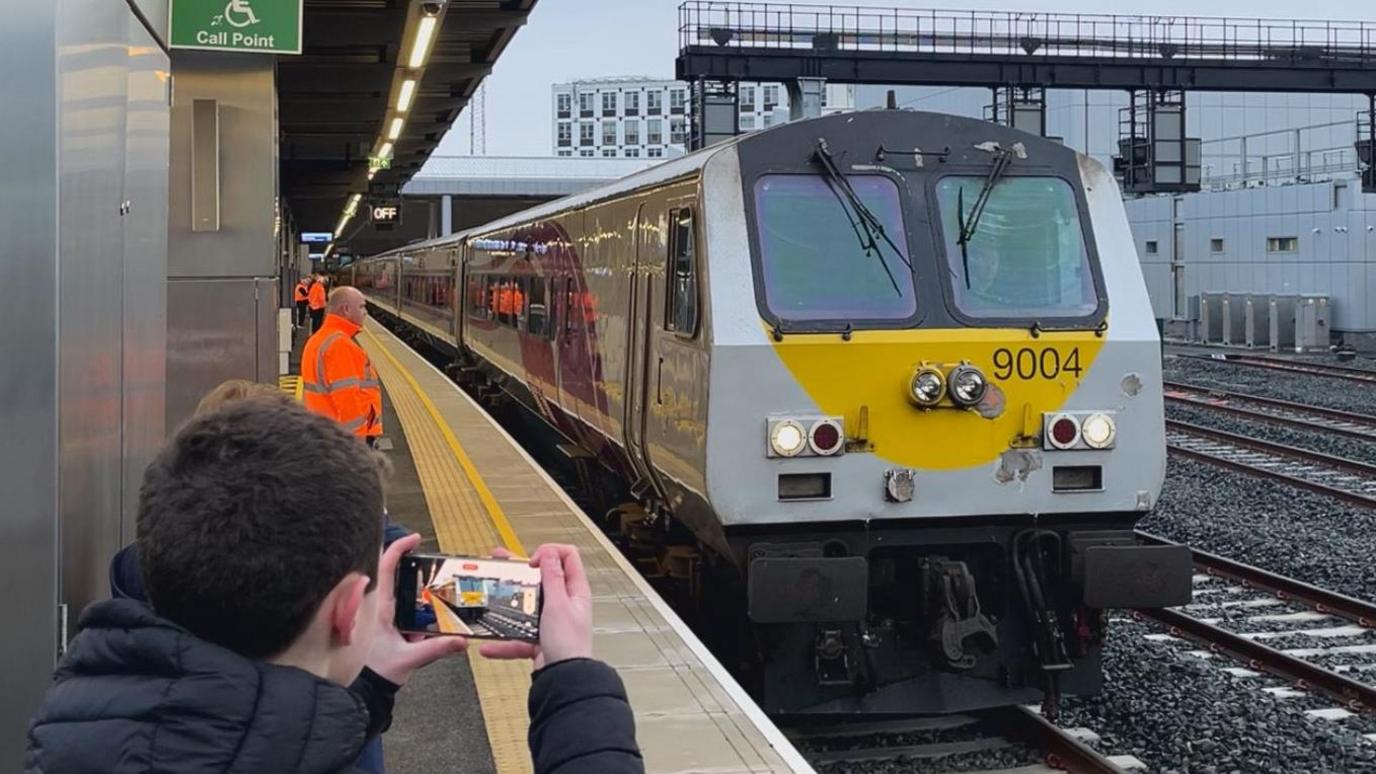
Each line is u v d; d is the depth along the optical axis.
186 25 8.75
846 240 7.41
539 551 2.08
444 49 18.28
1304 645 9.25
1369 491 14.96
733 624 8.09
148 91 3.93
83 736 1.58
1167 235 43.03
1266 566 11.63
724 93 23.55
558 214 12.95
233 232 10.16
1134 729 7.49
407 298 35.47
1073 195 7.77
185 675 1.60
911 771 6.93
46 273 2.74
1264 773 6.82
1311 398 23.77
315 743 1.61
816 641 7.23
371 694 2.07
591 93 169.75
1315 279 36.91
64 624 2.85
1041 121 25.34
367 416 8.70
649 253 8.76
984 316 7.40
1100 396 7.46
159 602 1.69
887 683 7.38
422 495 10.88
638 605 7.38
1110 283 7.64
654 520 9.44
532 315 14.70
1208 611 10.09
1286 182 44.81
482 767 5.17
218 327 10.17
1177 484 15.60
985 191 7.63
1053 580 7.51
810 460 7.10
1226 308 37.50
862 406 7.16
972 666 7.22
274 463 1.70
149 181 3.97
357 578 1.74
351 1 14.93
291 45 8.92
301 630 1.70
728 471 7.04
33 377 2.73
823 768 6.95
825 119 7.59
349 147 28.30
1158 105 25.50
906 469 7.20
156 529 1.67
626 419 9.38
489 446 13.88
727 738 5.31
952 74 24.41
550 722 1.91
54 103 2.73
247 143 10.11
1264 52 25.36
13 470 2.72
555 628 1.99
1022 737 7.41
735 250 7.26
